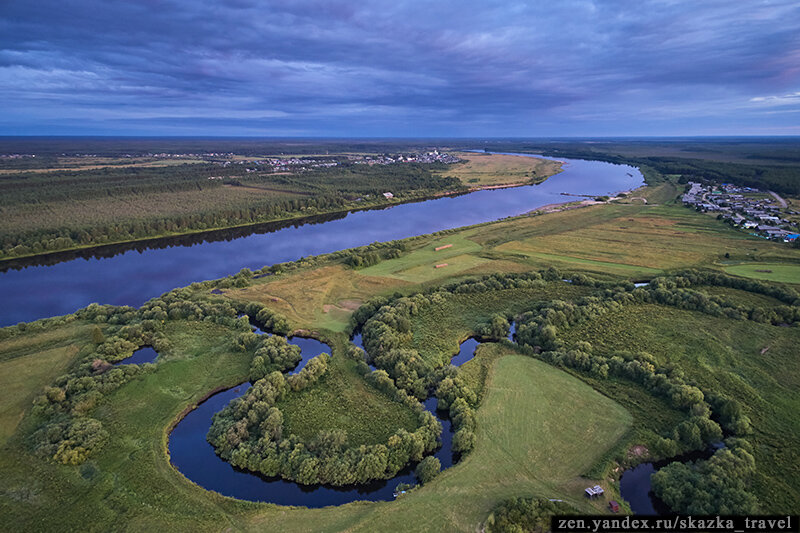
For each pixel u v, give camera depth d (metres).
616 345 91.25
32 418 69.31
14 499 54.97
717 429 64.50
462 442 63.97
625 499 56.34
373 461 60.38
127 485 57.88
